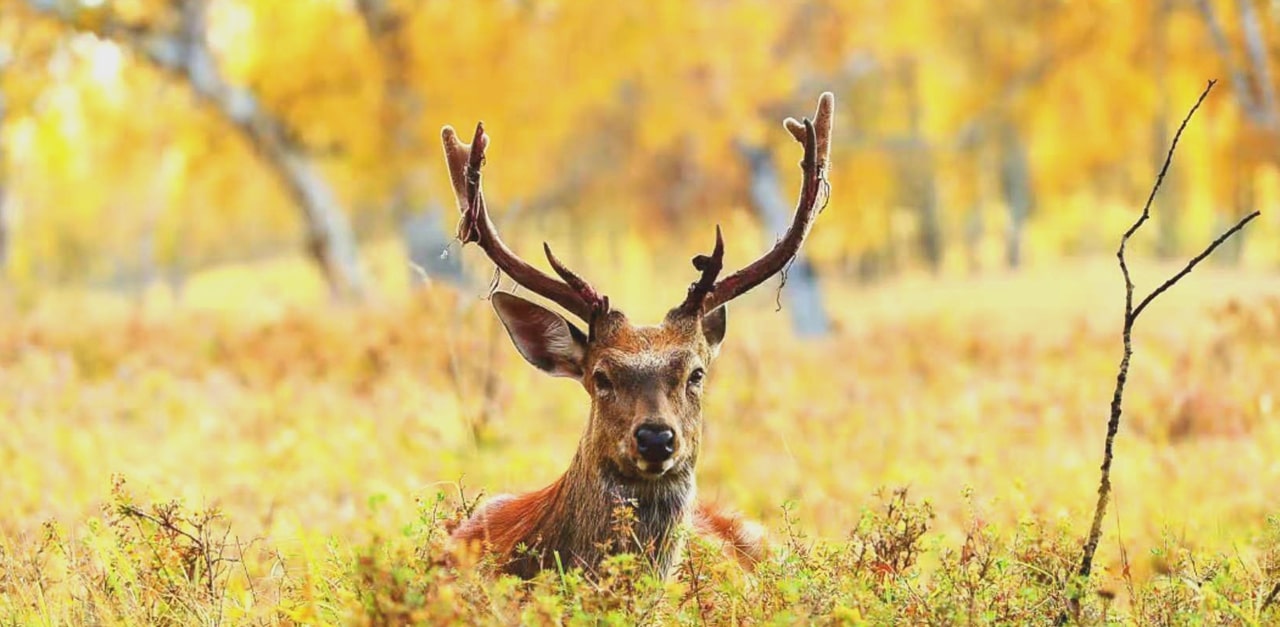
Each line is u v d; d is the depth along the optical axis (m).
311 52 28.86
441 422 11.77
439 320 15.12
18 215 59.72
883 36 31.45
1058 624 5.81
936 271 55.12
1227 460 10.29
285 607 6.04
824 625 5.41
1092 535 5.94
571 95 29.55
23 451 10.84
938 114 34.78
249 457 11.02
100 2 27.80
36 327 19.45
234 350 16.94
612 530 6.27
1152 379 13.98
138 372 15.29
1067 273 42.34
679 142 35.75
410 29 28.47
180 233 63.75
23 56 28.81
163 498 8.29
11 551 7.11
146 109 33.47
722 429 12.50
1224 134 27.20
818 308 29.69
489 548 6.32
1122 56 29.56
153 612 6.18
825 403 13.88
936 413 12.97
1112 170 42.41
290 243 67.88
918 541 6.74
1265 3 22.45
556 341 6.83
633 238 45.62
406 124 28.81
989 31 32.41
